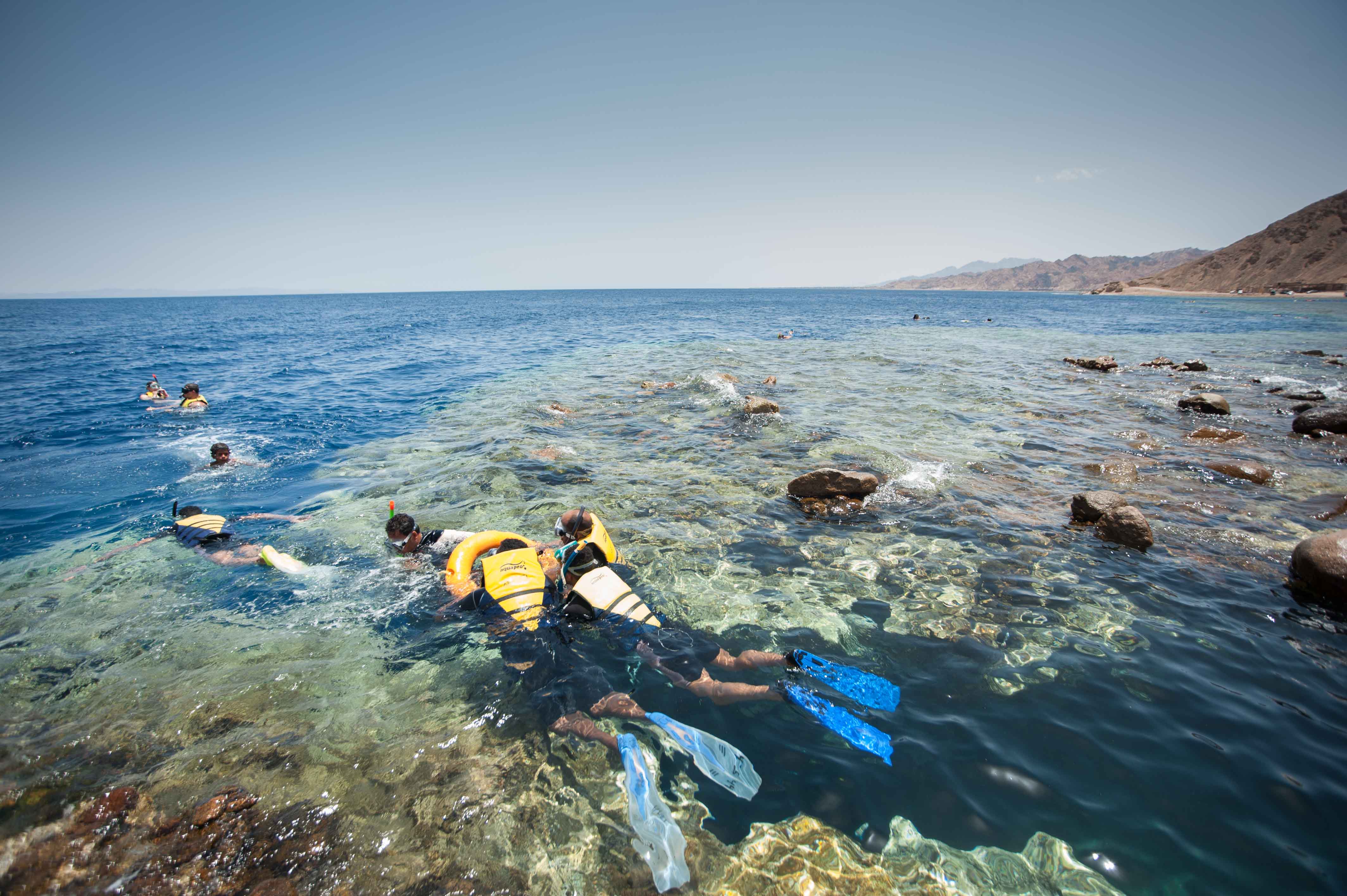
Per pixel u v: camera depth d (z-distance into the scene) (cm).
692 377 1555
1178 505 673
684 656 401
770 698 367
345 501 743
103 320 5269
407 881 261
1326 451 894
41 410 1287
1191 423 1084
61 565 578
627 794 303
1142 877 247
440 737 346
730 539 602
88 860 269
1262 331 3291
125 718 365
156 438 1059
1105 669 385
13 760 330
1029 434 1001
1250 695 359
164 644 445
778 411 1145
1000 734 331
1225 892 239
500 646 429
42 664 422
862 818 283
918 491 724
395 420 1196
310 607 496
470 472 837
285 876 262
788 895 250
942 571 525
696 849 272
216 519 649
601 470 837
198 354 2378
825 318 4809
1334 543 476
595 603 441
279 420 1198
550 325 4088
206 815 292
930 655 406
